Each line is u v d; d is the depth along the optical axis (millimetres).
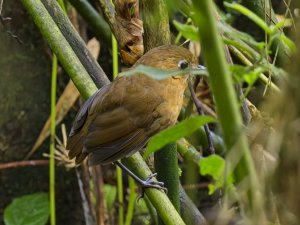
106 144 6566
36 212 9344
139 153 6777
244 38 3771
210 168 3646
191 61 6965
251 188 3123
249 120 6059
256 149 4520
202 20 3051
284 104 3037
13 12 9648
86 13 8281
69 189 10023
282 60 5934
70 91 8781
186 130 3557
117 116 6621
